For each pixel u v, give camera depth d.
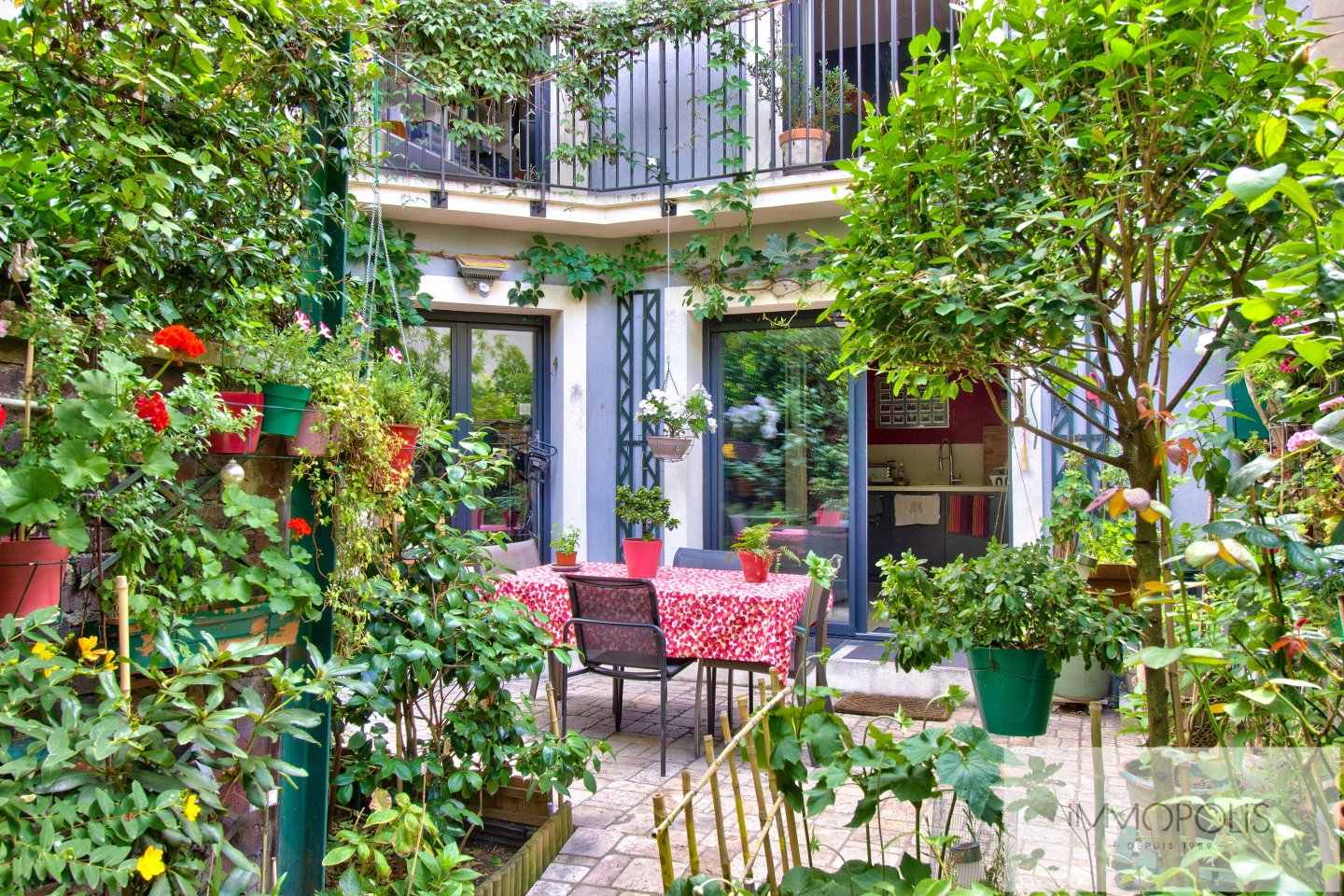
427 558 3.00
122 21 2.13
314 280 2.94
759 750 1.82
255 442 2.23
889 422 10.16
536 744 3.05
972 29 2.34
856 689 5.52
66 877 1.61
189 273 2.40
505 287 7.06
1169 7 1.97
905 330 2.41
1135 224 2.31
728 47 6.86
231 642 1.93
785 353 7.14
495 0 6.79
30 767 1.50
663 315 7.18
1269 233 2.13
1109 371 2.38
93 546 1.96
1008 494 6.12
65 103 2.01
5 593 1.67
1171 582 2.01
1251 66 1.99
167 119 2.28
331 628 2.58
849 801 3.71
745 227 6.93
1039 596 3.19
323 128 2.93
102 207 2.15
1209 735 2.05
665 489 7.11
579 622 4.41
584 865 3.16
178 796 1.60
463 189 6.59
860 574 6.85
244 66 2.47
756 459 7.21
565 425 7.24
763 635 4.23
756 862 3.08
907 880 1.67
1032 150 2.38
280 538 2.34
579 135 7.29
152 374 2.23
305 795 2.48
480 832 3.38
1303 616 1.92
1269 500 2.16
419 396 2.88
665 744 4.20
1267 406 2.68
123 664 1.74
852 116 7.38
